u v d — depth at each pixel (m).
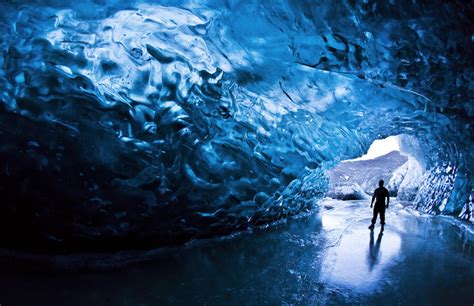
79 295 3.08
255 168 6.44
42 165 3.63
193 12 3.27
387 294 3.52
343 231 7.14
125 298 3.10
